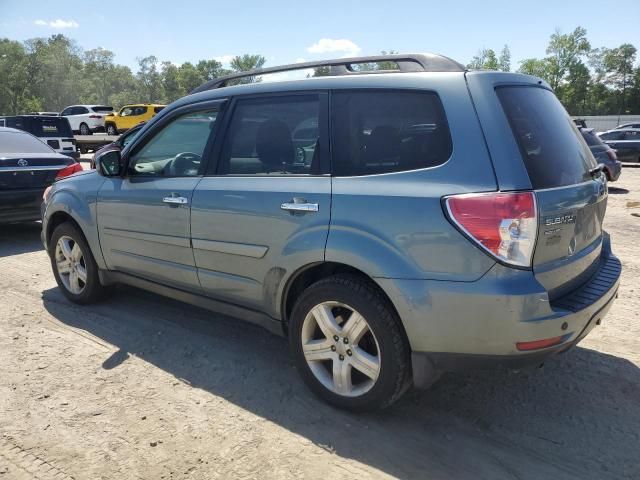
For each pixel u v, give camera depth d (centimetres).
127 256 425
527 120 279
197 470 265
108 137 2188
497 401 325
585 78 8206
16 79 10094
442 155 270
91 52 12938
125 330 433
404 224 270
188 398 331
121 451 280
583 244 297
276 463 270
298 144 324
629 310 470
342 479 259
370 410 302
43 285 553
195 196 363
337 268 313
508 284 249
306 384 326
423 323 268
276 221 319
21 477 261
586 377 354
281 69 350
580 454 276
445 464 269
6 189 711
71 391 339
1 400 328
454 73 280
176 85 12750
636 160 2120
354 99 306
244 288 348
